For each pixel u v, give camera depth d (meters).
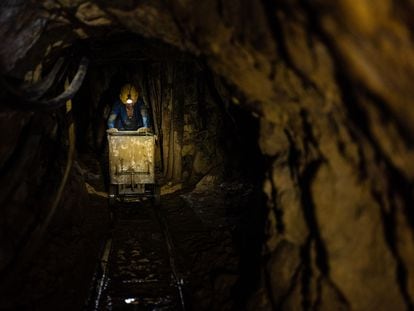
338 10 2.26
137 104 10.97
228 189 9.98
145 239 7.58
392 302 3.02
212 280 5.77
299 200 4.15
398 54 2.10
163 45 6.05
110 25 5.11
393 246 2.95
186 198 9.85
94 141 13.14
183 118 11.17
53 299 5.33
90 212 8.80
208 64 4.63
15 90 4.12
